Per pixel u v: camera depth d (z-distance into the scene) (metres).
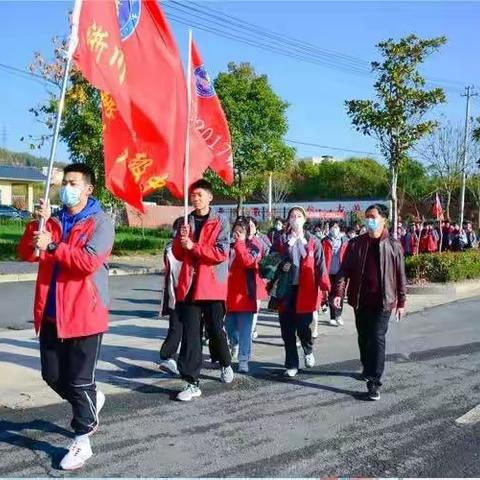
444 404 6.31
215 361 7.15
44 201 4.55
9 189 48.88
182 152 5.87
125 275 20.45
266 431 5.45
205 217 6.37
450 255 17.03
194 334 6.29
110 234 4.71
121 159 5.38
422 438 5.34
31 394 6.23
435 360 8.29
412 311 12.68
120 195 5.41
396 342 9.47
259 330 10.16
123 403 6.16
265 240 9.91
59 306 4.57
